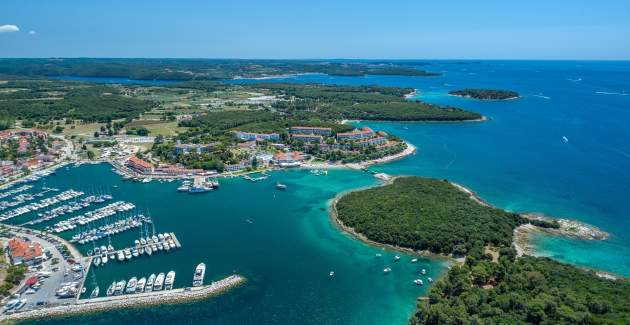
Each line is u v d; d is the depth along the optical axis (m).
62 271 183.25
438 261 193.12
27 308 157.50
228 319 154.50
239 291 170.75
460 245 198.12
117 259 195.62
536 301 141.38
